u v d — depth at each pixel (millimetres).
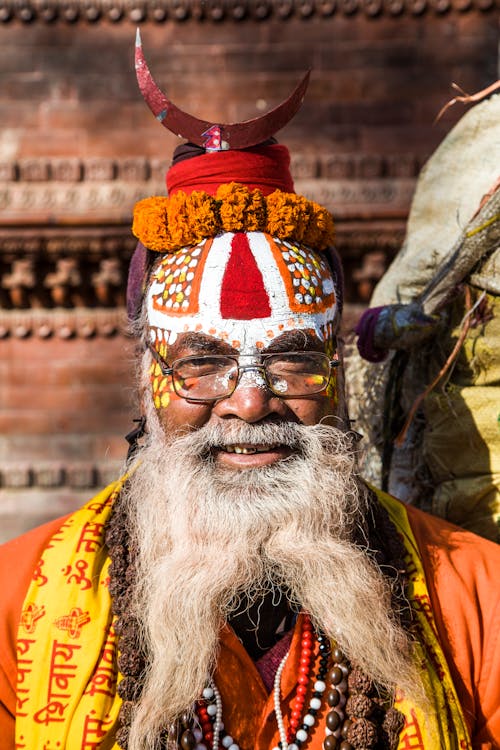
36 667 1585
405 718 1561
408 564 1700
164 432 1704
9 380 4984
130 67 4824
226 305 1642
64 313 4969
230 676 1609
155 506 1699
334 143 4777
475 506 1910
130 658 1585
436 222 2084
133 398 2016
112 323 4957
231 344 1639
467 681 1601
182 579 1601
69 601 1626
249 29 4758
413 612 1644
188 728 1592
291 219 1695
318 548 1621
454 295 1933
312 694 1617
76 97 4832
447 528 1791
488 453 1898
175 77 4773
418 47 4746
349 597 1603
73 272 4848
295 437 1649
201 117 4773
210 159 1747
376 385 2139
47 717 1556
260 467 1640
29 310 4980
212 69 4766
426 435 1992
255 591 1652
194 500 1628
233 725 1593
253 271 1658
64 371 4988
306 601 1642
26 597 1643
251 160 1753
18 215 4730
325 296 1720
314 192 4723
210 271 1663
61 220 4727
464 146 2059
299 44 4762
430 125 4750
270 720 1595
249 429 1626
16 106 4828
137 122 4828
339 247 4711
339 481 1672
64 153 4820
